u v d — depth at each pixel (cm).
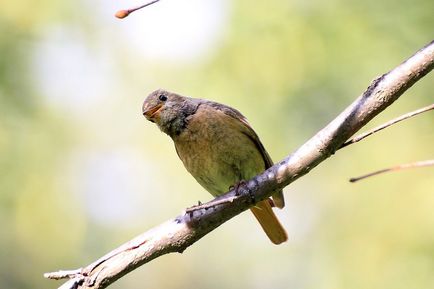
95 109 1293
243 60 1126
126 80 1281
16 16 1179
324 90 1104
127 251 599
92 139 1290
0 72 1155
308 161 595
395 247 1015
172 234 605
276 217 848
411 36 1072
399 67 569
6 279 1199
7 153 1165
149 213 1321
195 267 1516
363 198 1080
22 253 1206
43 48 1197
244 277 1456
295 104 1113
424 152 1057
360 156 1100
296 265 1238
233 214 616
